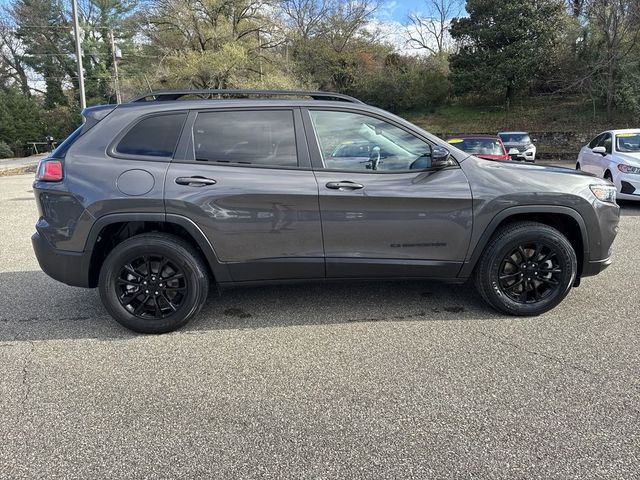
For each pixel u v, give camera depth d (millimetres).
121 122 3723
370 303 4375
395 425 2586
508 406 2734
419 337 3660
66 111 45688
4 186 15648
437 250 3803
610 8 24609
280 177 3654
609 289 4637
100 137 3705
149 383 3064
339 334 3744
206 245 3660
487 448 2383
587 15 26234
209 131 3721
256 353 3455
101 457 2369
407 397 2850
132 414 2730
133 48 44531
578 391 2873
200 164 3670
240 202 3625
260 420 2652
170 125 3719
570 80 28766
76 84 48062
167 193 3574
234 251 3695
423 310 4191
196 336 3758
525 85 31094
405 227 3738
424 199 3693
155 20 28234
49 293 4836
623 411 2666
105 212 3584
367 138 3791
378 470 2244
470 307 4234
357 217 3695
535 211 3787
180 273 3738
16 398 2910
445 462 2289
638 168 9086
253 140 3729
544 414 2652
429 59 39812
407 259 3803
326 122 3789
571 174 3957
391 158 3791
